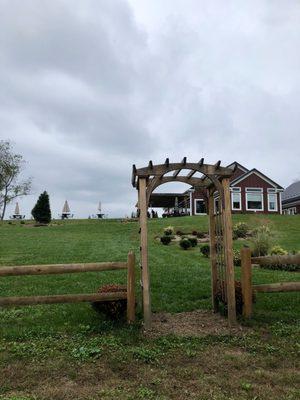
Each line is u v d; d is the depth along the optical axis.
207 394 4.62
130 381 4.98
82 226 35.81
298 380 5.00
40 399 4.50
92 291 10.01
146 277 7.18
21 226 38.25
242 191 42.53
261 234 19.23
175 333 6.85
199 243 23.45
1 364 5.49
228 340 6.50
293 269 14.41
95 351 5.87
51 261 15.78
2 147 52.28
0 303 6.91
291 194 51.62
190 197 42.59
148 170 7.41
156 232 29.12
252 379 5.03
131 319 7.18
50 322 7.48
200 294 9.52
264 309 8.33
